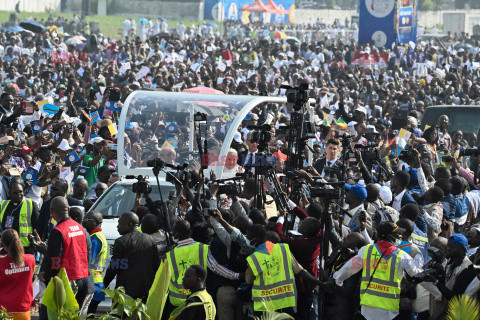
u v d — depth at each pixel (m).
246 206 27.98
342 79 84.25
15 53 95.50
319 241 23.89
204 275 21.11
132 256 23.30
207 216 23.61
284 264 22.42
